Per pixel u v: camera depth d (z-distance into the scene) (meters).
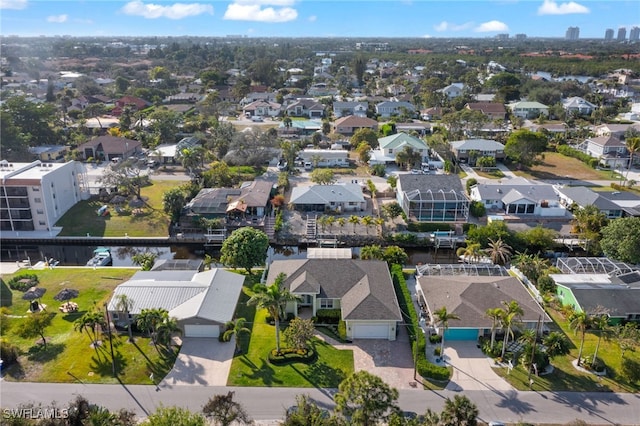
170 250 82.62
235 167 116.38
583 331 48.19
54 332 54.00
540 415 41.81
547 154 133.25
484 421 41.09
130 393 44.50
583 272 64.75
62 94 196.38
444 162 119.12
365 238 80.88
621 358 49.25
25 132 130.12
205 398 43.84
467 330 52.41
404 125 153.50
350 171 115.88
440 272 64.31
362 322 52.28
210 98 187.25
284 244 82.06
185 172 113.69
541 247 76.44
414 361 48.06
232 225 83.81
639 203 86.81
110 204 93.62
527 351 47.25
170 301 55.66
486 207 90.94
